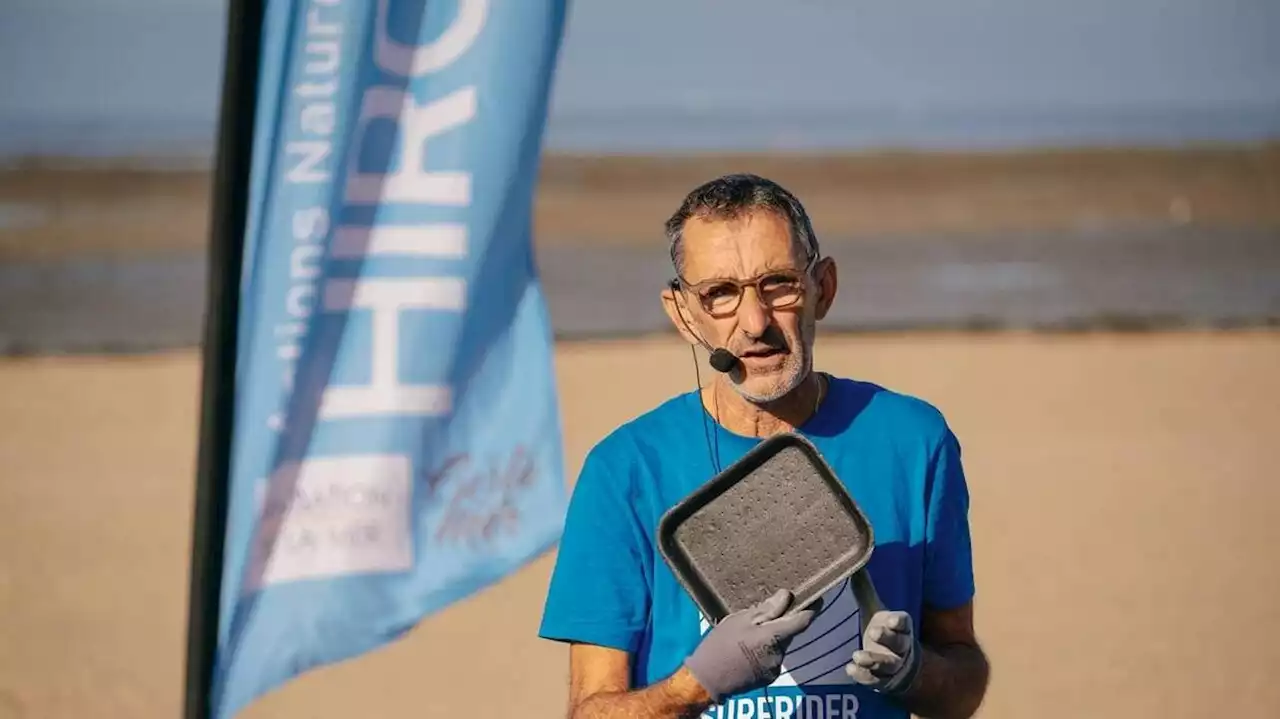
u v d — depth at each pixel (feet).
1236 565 95.20
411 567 42.68
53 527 109.60
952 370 157.48
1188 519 105.19
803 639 32.45
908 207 363.97
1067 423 134.41
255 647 41.50
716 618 30.81
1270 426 132.98
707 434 33.14
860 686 32.53
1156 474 117.08
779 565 30.99
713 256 31.35
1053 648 81.35
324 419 42.09
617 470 32.89
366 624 42.22
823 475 31.32
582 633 32.42
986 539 101.04
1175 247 270.87
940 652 33.30
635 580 32.63
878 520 32.76
